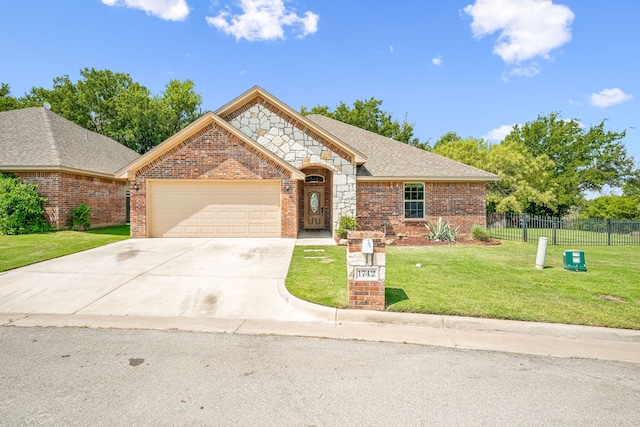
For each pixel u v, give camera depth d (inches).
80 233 561.9
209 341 164.6
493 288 248.1
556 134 1493.6
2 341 161.6
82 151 702.5
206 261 346.9
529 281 271.3
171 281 272.2
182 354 149.1
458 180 594.2
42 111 746.8
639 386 128.2
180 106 1493.6
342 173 561.0
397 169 604.4
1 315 197.0
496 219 833.5
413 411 108.6
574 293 237.3
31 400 111.6
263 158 511.8
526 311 199.2
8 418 101.7
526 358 150.6
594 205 1113.4
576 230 655.8
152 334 172.7
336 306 206.4
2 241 457.7
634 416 108.5
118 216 775.1
